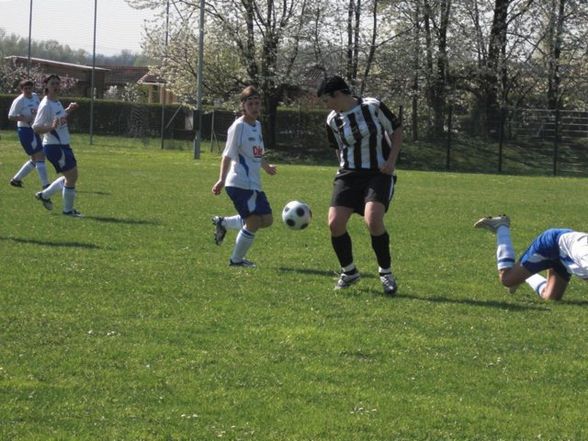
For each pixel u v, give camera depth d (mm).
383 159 9062
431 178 29641
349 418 5285
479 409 5543
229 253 11281
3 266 9656
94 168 26844
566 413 5531
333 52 47938
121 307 7914
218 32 47312
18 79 65875
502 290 9477
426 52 48000
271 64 47031
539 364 6602
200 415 5270
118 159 33000
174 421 5156
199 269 9969
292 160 44250
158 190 20016
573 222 17031
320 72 48125
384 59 48250
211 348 6691
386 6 48000
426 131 46594
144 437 4898
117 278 9219
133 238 12281
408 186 25406
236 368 6207
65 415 5199
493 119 45188
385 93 48188
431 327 7629
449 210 18234
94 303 8016
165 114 51250
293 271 10109
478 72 47875
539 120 44094
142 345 6680
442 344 7059
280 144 47625
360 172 9070
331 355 6633
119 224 13734
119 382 5809
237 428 5082
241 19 46969
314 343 6930
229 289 8898
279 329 7316
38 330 7004
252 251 11562
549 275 9023
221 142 47562
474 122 46000
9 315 7426
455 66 47875
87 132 52750
